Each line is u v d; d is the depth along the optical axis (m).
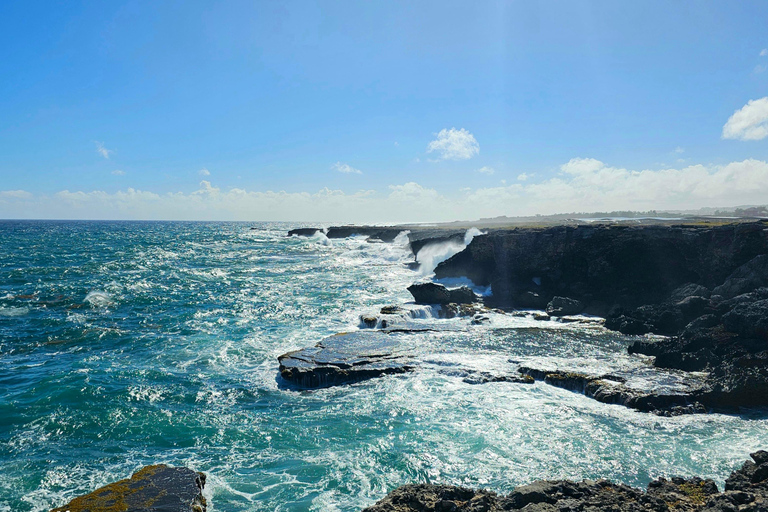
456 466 15.59
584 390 21.91
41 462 15.73
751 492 11.87
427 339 29.78
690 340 25.91
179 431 18.22
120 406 20.22
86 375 23.62
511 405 20.42
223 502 13.61
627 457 16.08
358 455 16.36
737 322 25.59
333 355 26.03
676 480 13.75
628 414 19.47
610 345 28.94
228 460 16.09
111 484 13.52
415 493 12.52
